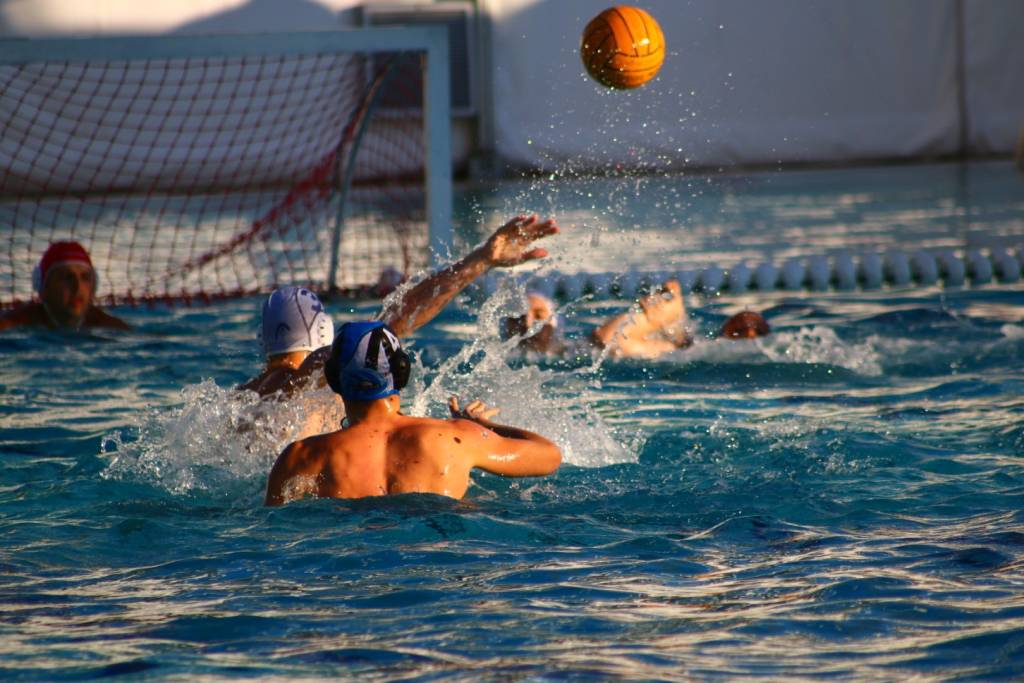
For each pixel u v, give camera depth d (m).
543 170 63.34
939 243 36.84
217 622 9.01
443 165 29.20
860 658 8.15
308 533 11.05
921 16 66.81
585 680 7.84
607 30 16.78
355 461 11.95
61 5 59.12
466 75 63.81
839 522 11.45
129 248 39.38
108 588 9.87
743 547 10.73
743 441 14.91
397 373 12.25
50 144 56.28
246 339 23.80
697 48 64.50
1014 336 22.41
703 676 7.89
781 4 65.31
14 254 37.38
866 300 28.59
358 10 63.47
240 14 61.62
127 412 17.39
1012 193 50.31
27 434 15.92
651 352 21.39
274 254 37.41
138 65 57.31
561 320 22.34
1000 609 8.95
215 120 59.03
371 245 38.50
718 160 65.25
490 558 10.44
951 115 67.62
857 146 67.69
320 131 59.88
